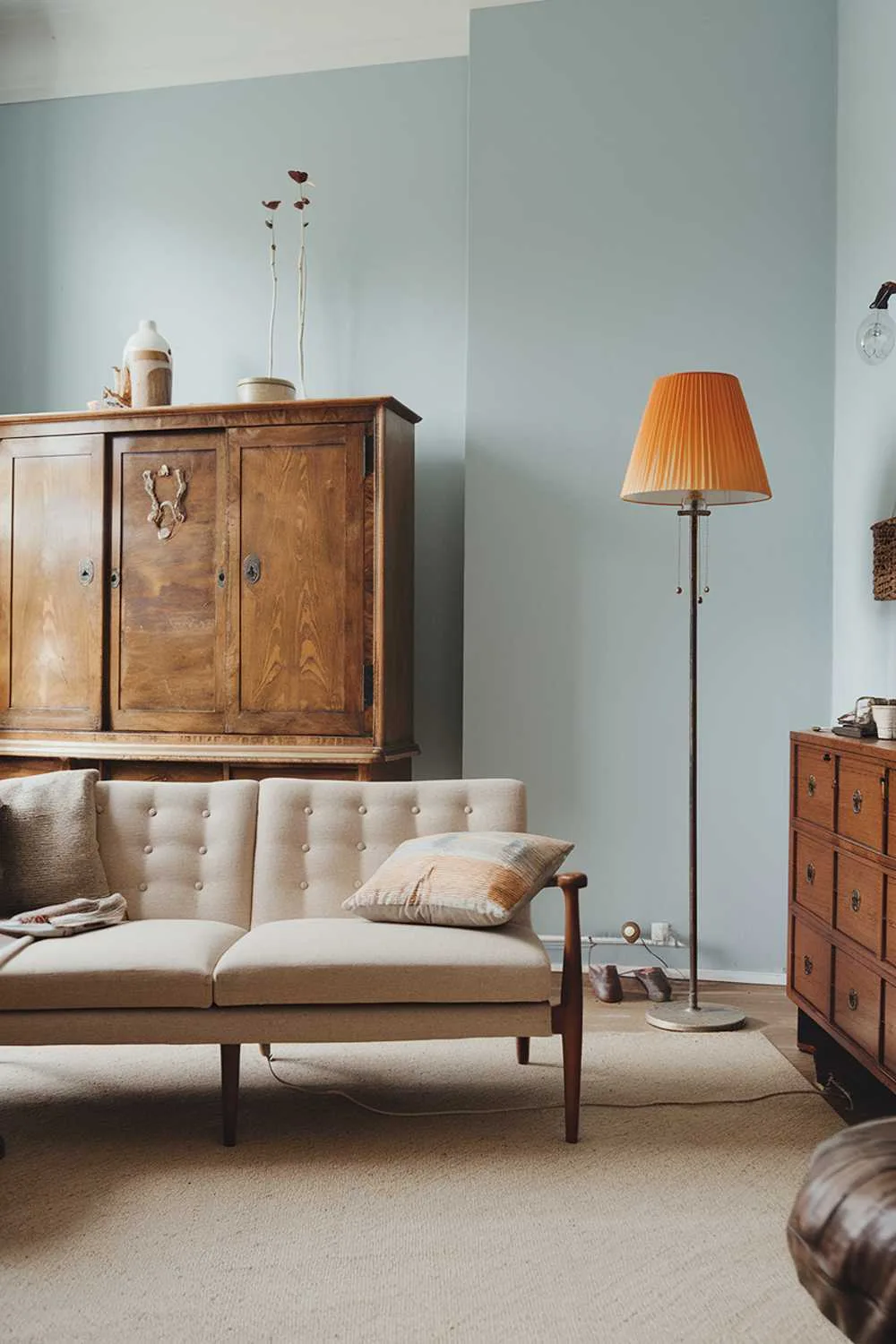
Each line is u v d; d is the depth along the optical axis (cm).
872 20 371
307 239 464
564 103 427
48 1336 189
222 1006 263
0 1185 246
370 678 397
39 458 426
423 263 457
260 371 470
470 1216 233
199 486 412
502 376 430
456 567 453
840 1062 318
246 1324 193
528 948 268
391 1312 197
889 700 312
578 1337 190
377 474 395
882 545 340
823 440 413
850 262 395
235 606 407
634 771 422
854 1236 118
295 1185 246
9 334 490
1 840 310
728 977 416
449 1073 319
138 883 315
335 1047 343
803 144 414
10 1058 333
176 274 477
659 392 353
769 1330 193
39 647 425
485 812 317
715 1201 240
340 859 314
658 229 421
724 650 417
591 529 425
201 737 407
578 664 425
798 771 340
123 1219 230
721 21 418
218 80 473
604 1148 267
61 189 486
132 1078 316
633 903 422
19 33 484
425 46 456
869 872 277
